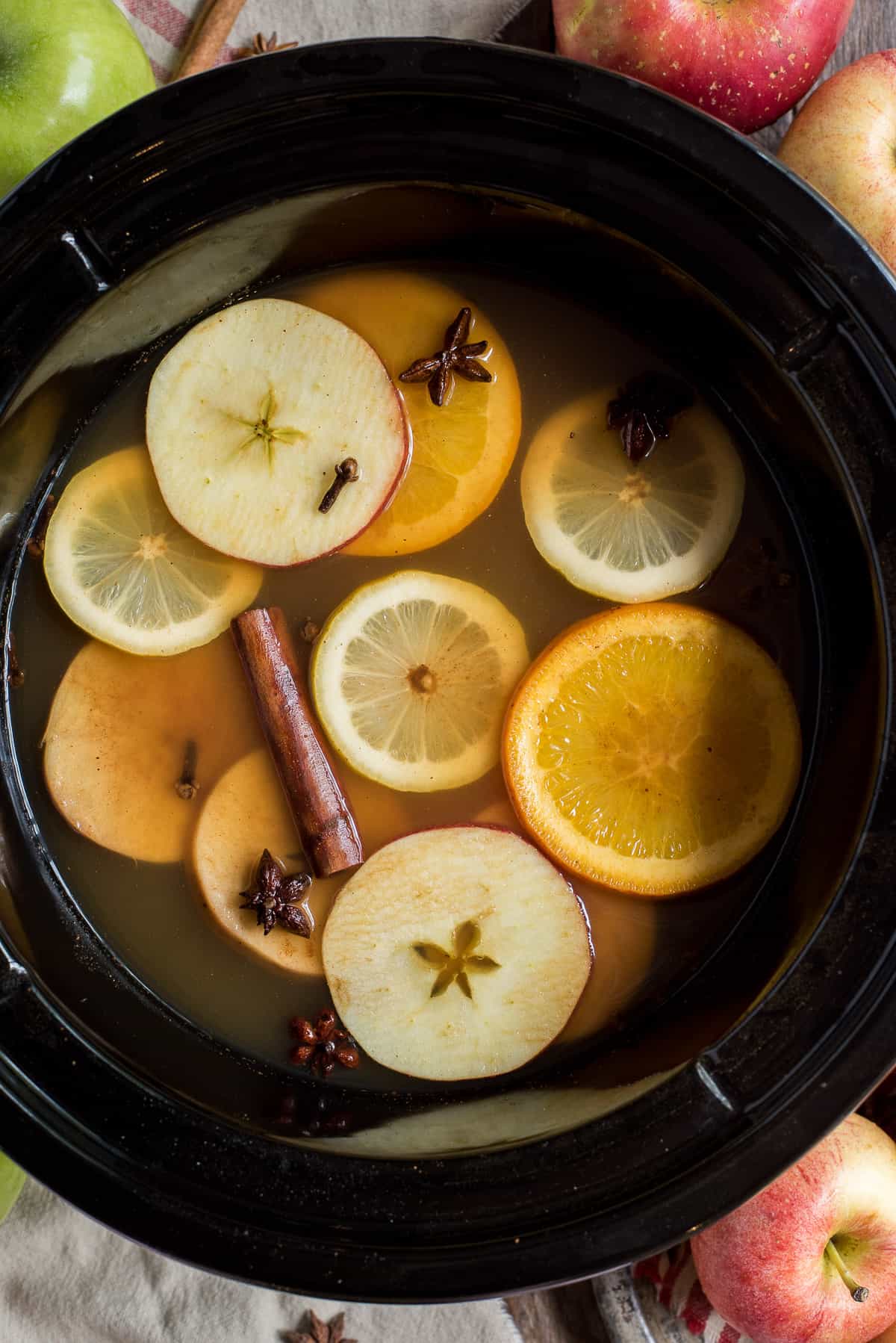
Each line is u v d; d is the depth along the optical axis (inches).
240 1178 22.2
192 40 26.1
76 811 24.0
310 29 26.1
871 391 21.7
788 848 23.5
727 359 23.2
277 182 22.5
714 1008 22.9
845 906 21.7
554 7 24.6
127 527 24.0
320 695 23.7
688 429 23.7
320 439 23.7
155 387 23.9
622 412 23.6
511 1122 22.8
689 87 24.3
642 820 23.5
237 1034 23.6
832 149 24.5
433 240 23.6
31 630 24.1
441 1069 23.4
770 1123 21.6
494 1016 23.5
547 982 23.5
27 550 24.1
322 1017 23.5
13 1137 22.3
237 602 23.9
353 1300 21.8
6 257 22.2
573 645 23.5
